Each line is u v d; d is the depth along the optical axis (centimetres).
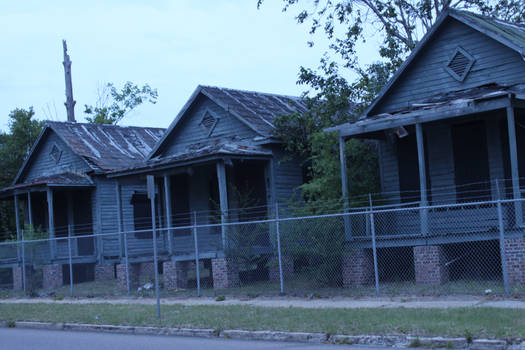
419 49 1894
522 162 1686
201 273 2408
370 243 1670
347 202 1758
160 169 2188
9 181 3703
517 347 848
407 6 2752
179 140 2584
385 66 2609
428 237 1590
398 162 1945
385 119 1673
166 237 2273
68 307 1702
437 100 1750
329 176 1939
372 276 1712
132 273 2203
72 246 2736
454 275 1675
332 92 2353
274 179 2217
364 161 2123
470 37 1808
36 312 1644
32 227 2666
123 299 1881
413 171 1916
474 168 1772
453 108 1542
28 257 2439
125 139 3206
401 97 1962
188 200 2517
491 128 1736
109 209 2809
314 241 1705
